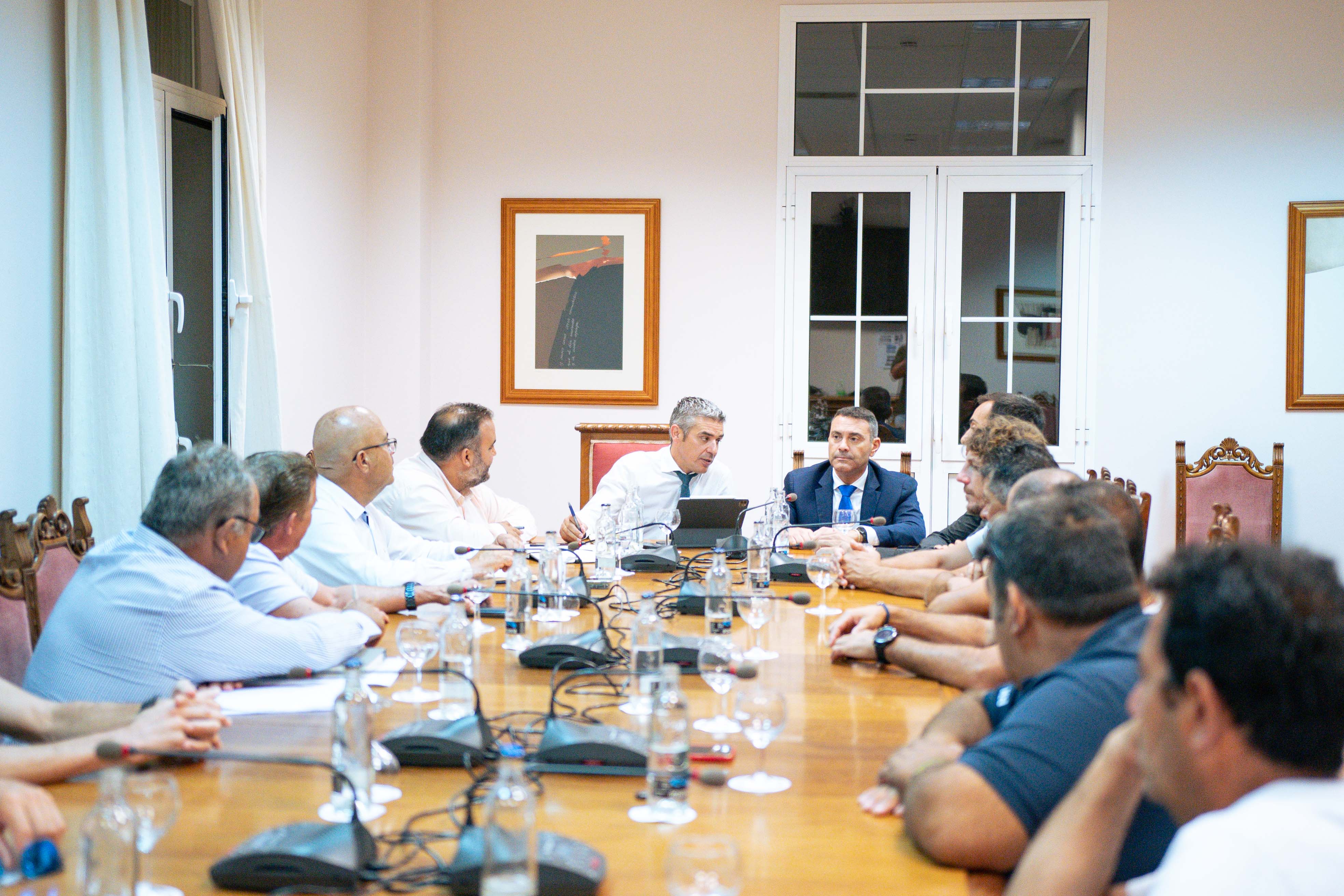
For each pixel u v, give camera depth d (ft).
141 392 11.89
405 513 12.61
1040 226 19.36
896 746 5.64
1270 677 2.88
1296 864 2.72
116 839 3.66
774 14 19.48
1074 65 19.19
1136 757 3.37
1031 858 3.72
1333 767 2.94
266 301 14.92
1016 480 8.71
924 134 19.47
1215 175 19.04
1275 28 18.85
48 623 6.51
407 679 6.88
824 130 19.57
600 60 19.71
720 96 19.61
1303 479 19.12
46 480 11.38
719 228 19.71
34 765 4.90
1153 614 4.79
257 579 7.79
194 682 6.46
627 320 19.84
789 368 19.74
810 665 7.43
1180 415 19.26
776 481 19.81
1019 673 5.05
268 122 15.98
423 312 19.74
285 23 16.39
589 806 4.75
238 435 14.64
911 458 18.11
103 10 11.46
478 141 19.89
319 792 4.91
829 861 4.21
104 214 11.51
